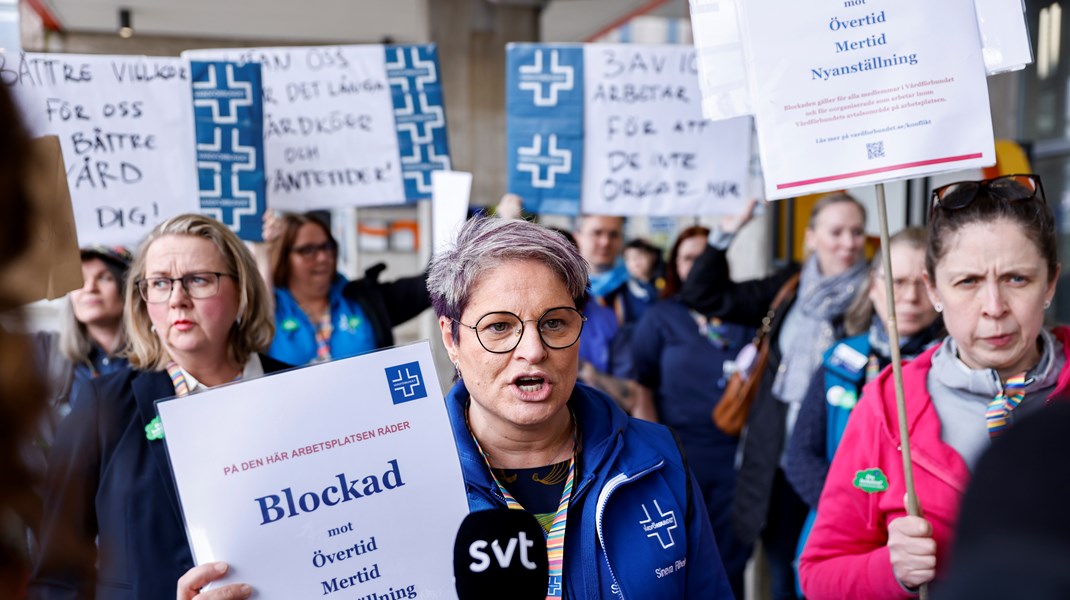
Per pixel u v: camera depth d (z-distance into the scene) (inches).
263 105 169.6
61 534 35.8
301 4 426.0
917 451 85.7
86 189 152.8
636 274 266.5
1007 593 27.3
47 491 32.2
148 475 89.9
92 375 150.0
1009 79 229.5
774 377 161.0
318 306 173.3
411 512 68.5
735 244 350.0
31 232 29.4
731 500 181.5
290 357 167.6
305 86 175.2
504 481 76.4
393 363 70.1
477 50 330.3
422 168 178.9
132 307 101.9
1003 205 82.2
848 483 91.7
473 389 74.5
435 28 326.3
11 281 28.8
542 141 174.7
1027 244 81.0
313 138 175.8
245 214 157.6
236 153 157.2
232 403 67.1
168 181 156.3
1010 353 82.9
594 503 73.8
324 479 67.6
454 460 70.0
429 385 70.4
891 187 203.2
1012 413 82.9
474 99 330.3
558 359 73.2
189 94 156.3
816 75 82.9
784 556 157.8
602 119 174.7
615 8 426.0
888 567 83.3
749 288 176.9
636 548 74.0
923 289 127.9
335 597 66.4
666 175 176.1
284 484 66.8
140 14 444.5
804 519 157.1
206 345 100.3
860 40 82.3
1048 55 220.1
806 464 131.2
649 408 192.4
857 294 142.2
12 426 28.5
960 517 30.2
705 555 79.2
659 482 77.1
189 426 66.1
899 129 81.7
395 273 500.4
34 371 29.2
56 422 30.3
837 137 82.7
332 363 69.4
